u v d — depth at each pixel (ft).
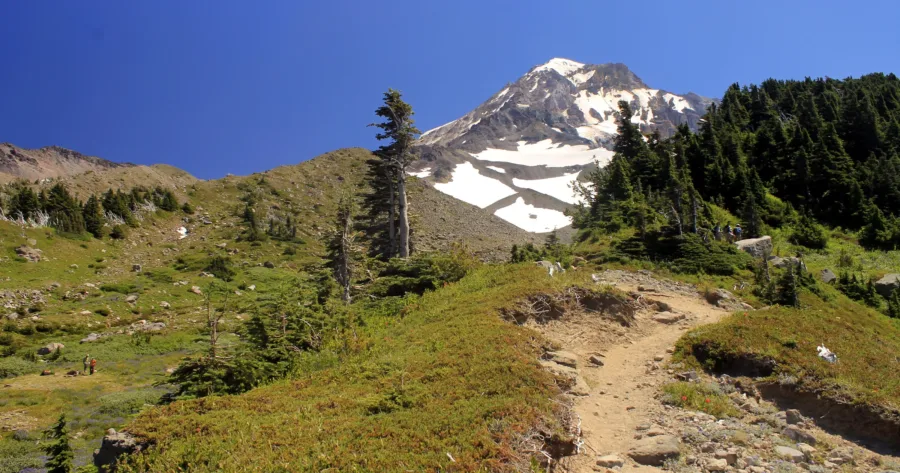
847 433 35.73
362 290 88.02
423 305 68.69
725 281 79.56
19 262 167.63
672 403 39.58
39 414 73.77
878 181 150.41
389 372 44.01
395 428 32.09
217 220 262.47
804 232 130.11
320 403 37.83
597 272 81.97
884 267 114.01
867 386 38.81
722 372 44.93
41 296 149.48
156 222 244.83
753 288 76.33
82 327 131.64
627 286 73.31
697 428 35.17
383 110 116.88
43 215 202.90
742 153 169.37
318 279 82.79
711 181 151.84
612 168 143.43
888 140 178.70
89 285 162.91
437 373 41.32
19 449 60.64
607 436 34.83
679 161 153.58
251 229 244.42
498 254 174.91
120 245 212.23
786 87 245.45
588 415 37.35
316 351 57.52
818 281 91.15
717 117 200.13
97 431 67.31
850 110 187.32
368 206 122.11
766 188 155.84
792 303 70.90
